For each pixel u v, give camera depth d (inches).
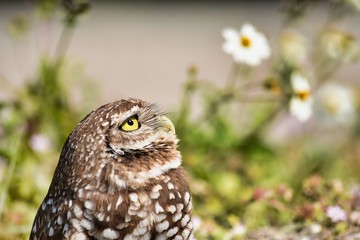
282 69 463.2
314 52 519.5
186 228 329.4
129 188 319.0
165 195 322.7
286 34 494.3
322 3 774.5
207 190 475.2
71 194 319.6
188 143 498.6
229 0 1078.4
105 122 324.5
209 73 864.3
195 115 666.2
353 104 565.0
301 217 416.2
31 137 489.4
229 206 458.6
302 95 452.8
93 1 1040.8
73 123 514.6
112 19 1010.1
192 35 980.6
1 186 444.5
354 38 502.9
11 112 499.5
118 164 321.4
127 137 327.0
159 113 341.4
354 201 416.5
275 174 523.8
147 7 1065.5
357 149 582.9
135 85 813.9
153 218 319.3
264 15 1019.3
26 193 450.0
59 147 495.8
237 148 520.7
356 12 506.9
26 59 816.3
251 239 414.3
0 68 793.6
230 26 999.0
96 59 869.8
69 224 316.2
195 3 1075.3
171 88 816.3
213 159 516.4
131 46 926.4
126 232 316.5
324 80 536.1
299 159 559.8
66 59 546.3
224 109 546.0
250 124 549.6
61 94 524.7
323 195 421.4
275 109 546.0
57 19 850.8
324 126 591.5
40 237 327.0
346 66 826.2
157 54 911.0
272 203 429.1
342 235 394.0
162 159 331.6
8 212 432.5
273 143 574.9
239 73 549.6
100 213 314.5
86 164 320.5
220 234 408.2
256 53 459.2
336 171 553.9
